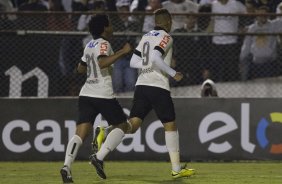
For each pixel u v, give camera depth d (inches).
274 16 1551.4
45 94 1587.1
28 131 1482.5
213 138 1470.2
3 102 1485.0
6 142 1482.5
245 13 1608.0
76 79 1589.6
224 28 1589.6
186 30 1584.6
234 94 1599.4
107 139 1062.4
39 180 1132.5
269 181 1111.0
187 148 1471.5
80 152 1481.3
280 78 1594.5
